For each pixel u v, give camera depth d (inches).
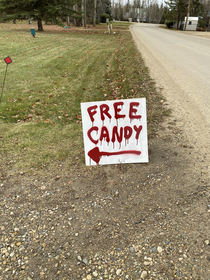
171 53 452.1
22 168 126.9
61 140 154.4
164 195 103.0
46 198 105.8
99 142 126.0
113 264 75.4
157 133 157.5
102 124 123.7
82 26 1316.4
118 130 124.5
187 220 88.7
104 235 86.4
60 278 72.2
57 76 317.4
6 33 701.3
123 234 86.1
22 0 749.3
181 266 72.1
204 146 138.7
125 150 126.5
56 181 116.4
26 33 741.9
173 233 83.9
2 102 218.7
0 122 180.9
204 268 70.4
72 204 102.2
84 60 408.8
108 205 100.6
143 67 342.6
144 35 869.2
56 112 201.3
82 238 85.7
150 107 203.3
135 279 70.0
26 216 96.6
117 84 273.0
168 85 259.8
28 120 187.8
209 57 404.8
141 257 76.7
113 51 489.4
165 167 121.4
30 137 158.9
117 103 120.5
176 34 957.2
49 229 90.3
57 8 755.4
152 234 84.7
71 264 76.4
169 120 177.0
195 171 116.1
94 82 287.4
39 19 828.6
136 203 100.3
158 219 91.0
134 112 122.0
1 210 99.7
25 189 111.6
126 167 124.2
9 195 108.0
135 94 236.2
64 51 482.3
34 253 81.0
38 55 435.8
